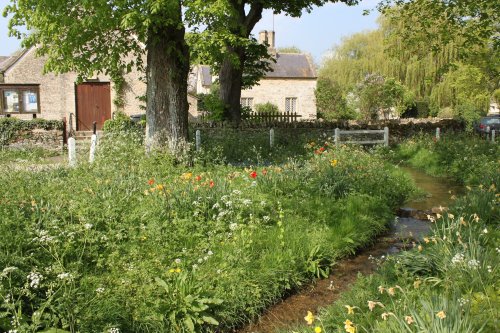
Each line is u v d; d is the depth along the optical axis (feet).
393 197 31.27
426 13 56.03
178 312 15.05
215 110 63.57
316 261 19.95
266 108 118.01
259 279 17.61
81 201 21.75
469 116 99.55
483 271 14.33
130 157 34.88
